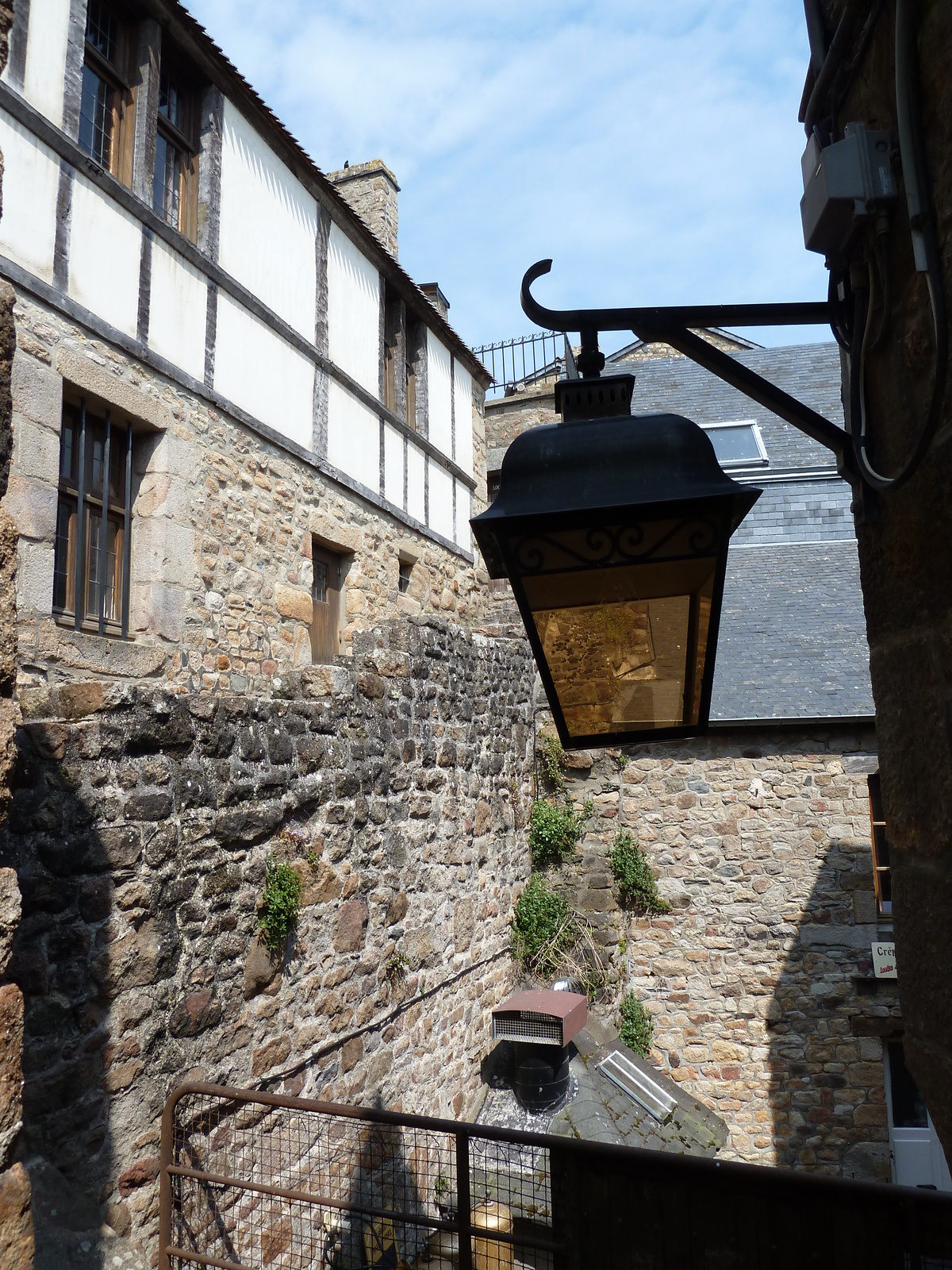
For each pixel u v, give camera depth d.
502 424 12.19
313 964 5.04
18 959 3.21
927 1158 8.41
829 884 8.73
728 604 10.45
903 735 1.50
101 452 5.68
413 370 10.00
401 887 6.20
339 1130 5.07
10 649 1.55
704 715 1.66
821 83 1.62
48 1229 3.11
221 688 6.36
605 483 1.45
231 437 6.64
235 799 4.44
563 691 1.65
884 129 1.45
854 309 1.58
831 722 8.73
